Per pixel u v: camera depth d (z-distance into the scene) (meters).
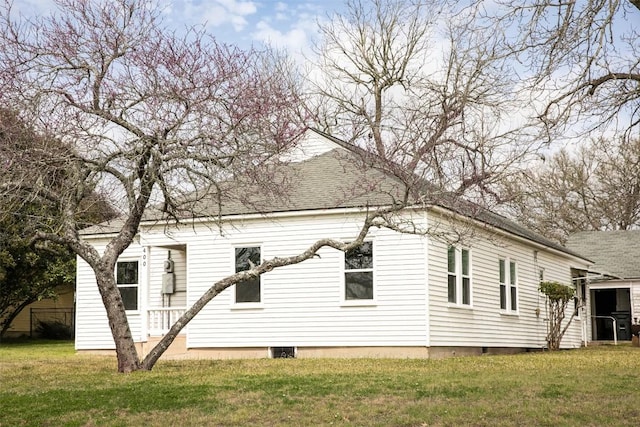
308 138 25.34
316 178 23.70
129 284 25.97
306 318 22.22
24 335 41.47
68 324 42.53
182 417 11.53
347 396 12.70
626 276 36.25
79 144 15.41
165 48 15.63
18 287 36.50
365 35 41.16
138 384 14.24
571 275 34.78
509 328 26.48
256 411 11.75
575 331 33.53
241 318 22.95
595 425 10.66
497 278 25.81
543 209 51.19
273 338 22.52
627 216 47.91
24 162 14.91
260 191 18.44
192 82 15.43
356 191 21.88
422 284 21.12
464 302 23.41
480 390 13.05
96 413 11.88
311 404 12.15
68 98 15.41
